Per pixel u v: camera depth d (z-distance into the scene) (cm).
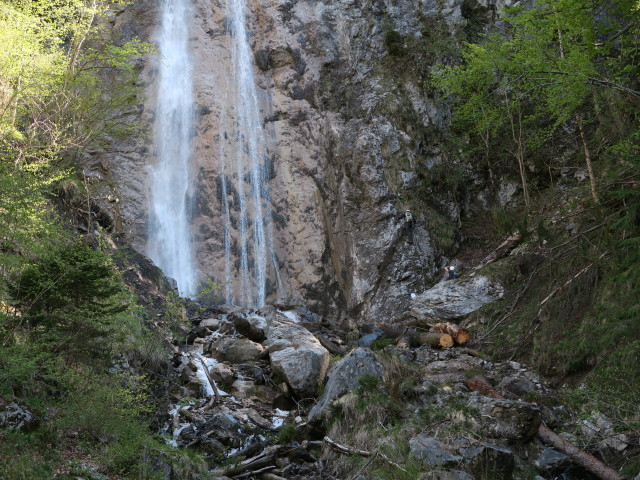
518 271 1545
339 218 1950
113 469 733
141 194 1856
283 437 952
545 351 1216
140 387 934
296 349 1186
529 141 1841
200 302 1730
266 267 1947
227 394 1116
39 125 1123
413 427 845
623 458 832
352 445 871
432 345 1452
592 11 1434
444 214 1984
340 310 1891
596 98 1530
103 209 1406
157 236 1861
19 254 873
